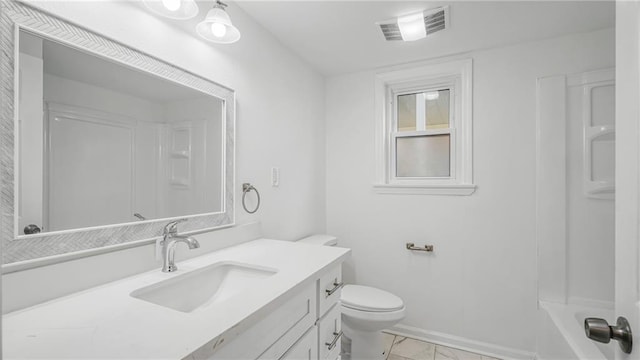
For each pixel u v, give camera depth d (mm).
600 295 1855
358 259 2537
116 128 1075
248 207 1713
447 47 2111
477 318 2148
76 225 958
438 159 2367
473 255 2168
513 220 2059
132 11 1125
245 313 802
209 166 1444
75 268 938
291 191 2152
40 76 876
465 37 1968
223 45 1544
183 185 1318
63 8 928
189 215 1341
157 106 1216
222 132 1520
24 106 840
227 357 761
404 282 2377
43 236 875
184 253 1298
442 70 2271
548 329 1849
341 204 2611
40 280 860
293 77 2186
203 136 1413
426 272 2305
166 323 750
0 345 321
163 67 1230
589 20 1757
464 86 2199
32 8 855
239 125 1652
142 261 1134
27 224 847
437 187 2254
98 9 1020
